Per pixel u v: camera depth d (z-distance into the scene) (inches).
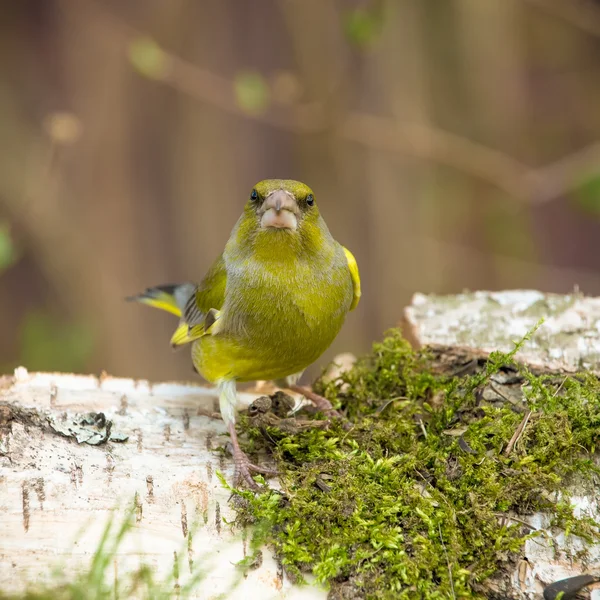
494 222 685.9
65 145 612.1
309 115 621.9
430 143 636.1
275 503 261.9
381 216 666.2
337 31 639.1
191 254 641.0
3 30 626.5
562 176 641.0
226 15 633.6
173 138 636.1
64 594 232.7
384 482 268.7
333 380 338.0
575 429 277.6
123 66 627.8
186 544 253.6
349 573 248.7
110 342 623.8
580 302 366.6
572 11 688.4
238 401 338.3
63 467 271.7
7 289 624.1
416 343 344.5
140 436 292.7
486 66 689.0
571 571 247.3
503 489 262.5
